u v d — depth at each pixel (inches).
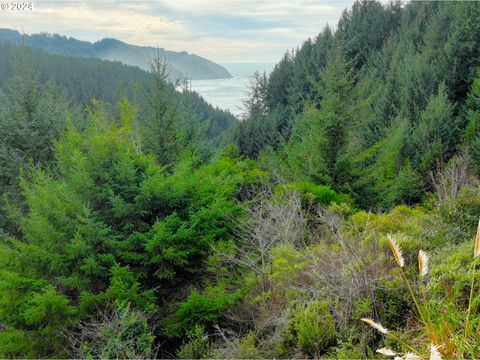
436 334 109.2
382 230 232.7
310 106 455.5
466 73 741.3
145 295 237.5
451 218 221.3
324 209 293.6
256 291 223.8
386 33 1769.2
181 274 281.4
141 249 262.2
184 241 262.5
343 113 412.8
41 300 209.6
